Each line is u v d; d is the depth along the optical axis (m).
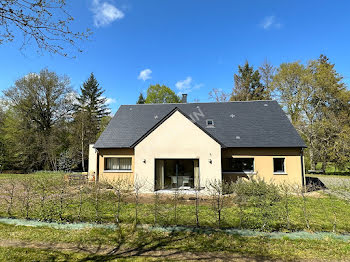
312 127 26.02
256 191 7.91
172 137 13.98
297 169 14.89
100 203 10.10
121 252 5.70
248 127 16.58
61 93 30.17
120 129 17.69
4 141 27.30
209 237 6.63
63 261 5.20
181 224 7.73
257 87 36.03
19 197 10.19
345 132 24.22
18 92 27.33
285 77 29.11
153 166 13.92
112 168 16.47
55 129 29.45
